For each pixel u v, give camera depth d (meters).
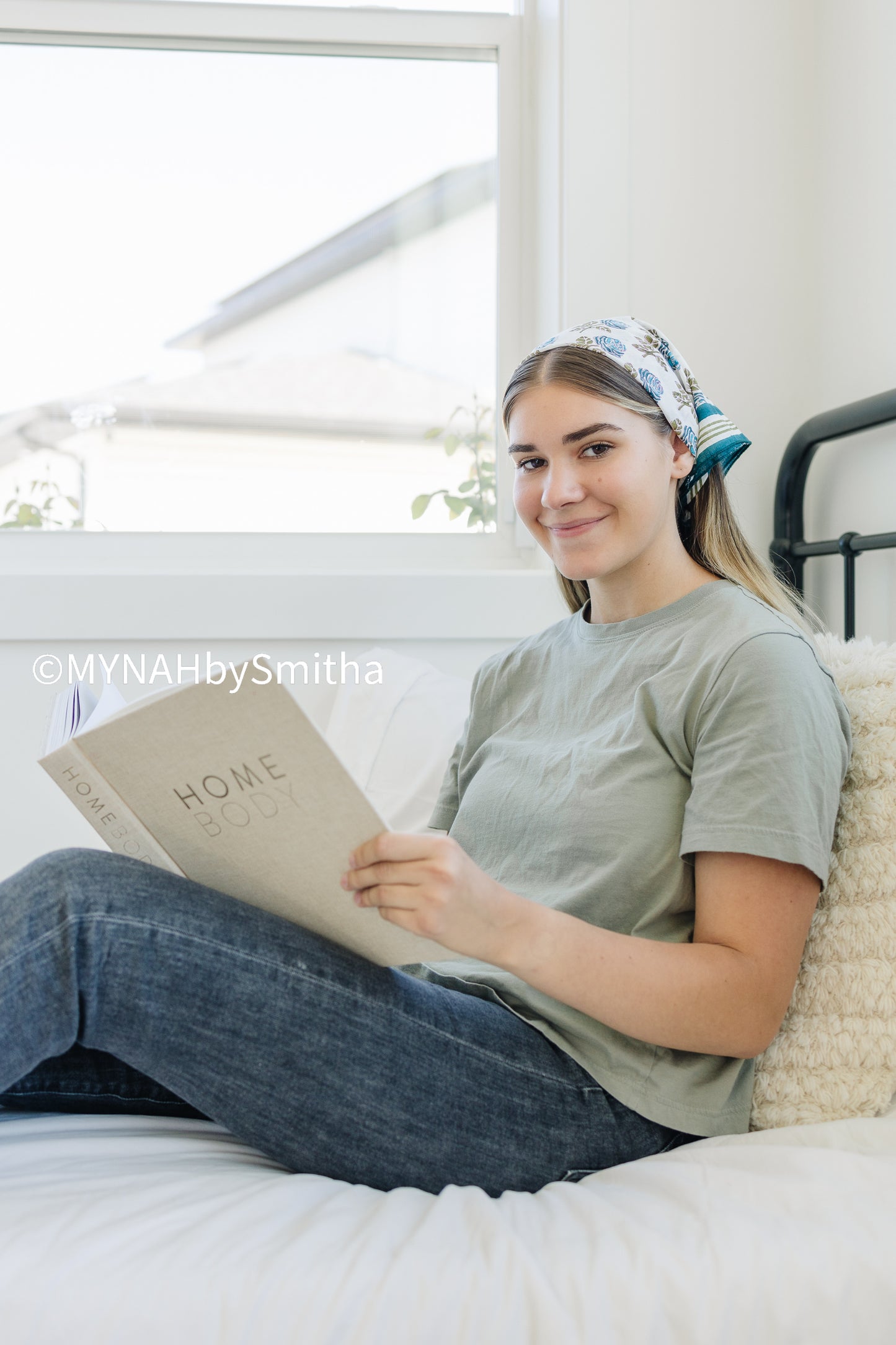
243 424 1.84
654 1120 0.82
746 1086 0.86
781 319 1.70
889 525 1.43
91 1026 0.71
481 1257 0.66
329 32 1.81
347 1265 0.65
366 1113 0.76
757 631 0.88
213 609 1.67
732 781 0.81
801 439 1.55
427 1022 0.79
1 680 1.65
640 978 0.76
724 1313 0.64
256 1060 0.74
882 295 1.48
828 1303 0.64
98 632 1.65
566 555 0.99
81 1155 0.79
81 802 0.74
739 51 1.69
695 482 1.04
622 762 0.91
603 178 1.67
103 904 0.69
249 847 0.73
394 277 1.86
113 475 1.81
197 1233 0.67
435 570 1.84
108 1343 0.61
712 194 1.69
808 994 0.88
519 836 0.96
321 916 0.77
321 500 1.85
